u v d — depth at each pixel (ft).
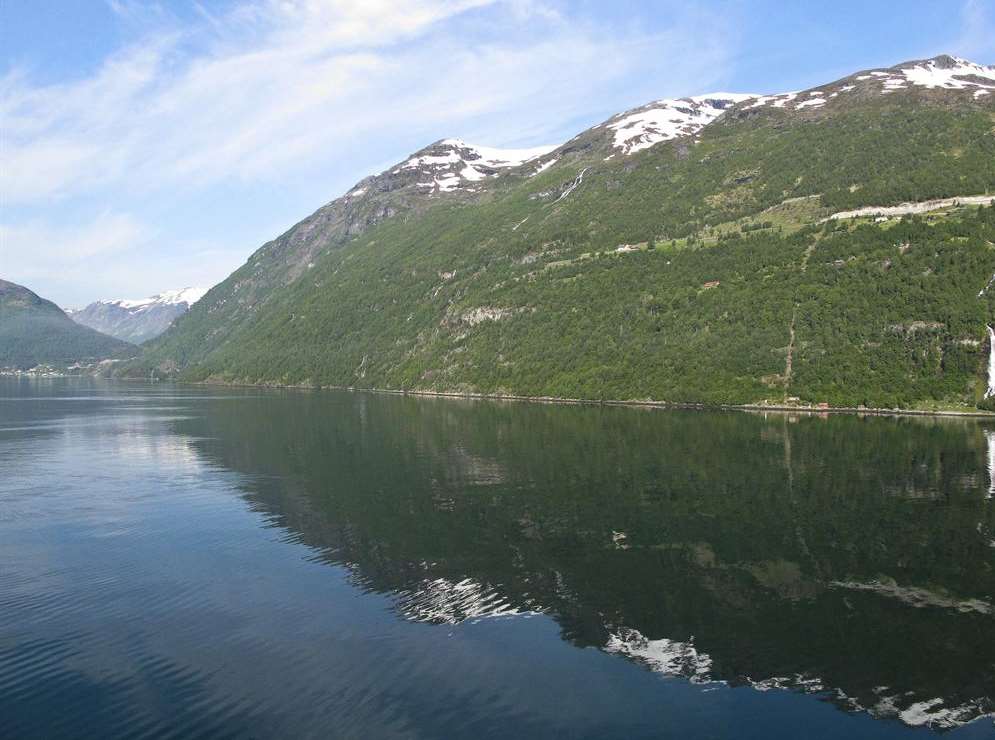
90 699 95.50
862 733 87.45
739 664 104.78
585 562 150.92
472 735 86.22
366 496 217.97
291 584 139.54
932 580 138.92
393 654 108.06
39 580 143.13
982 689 97.86
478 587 136.67
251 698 95.25
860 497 207.31
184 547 166.20
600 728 87.97
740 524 179.93
